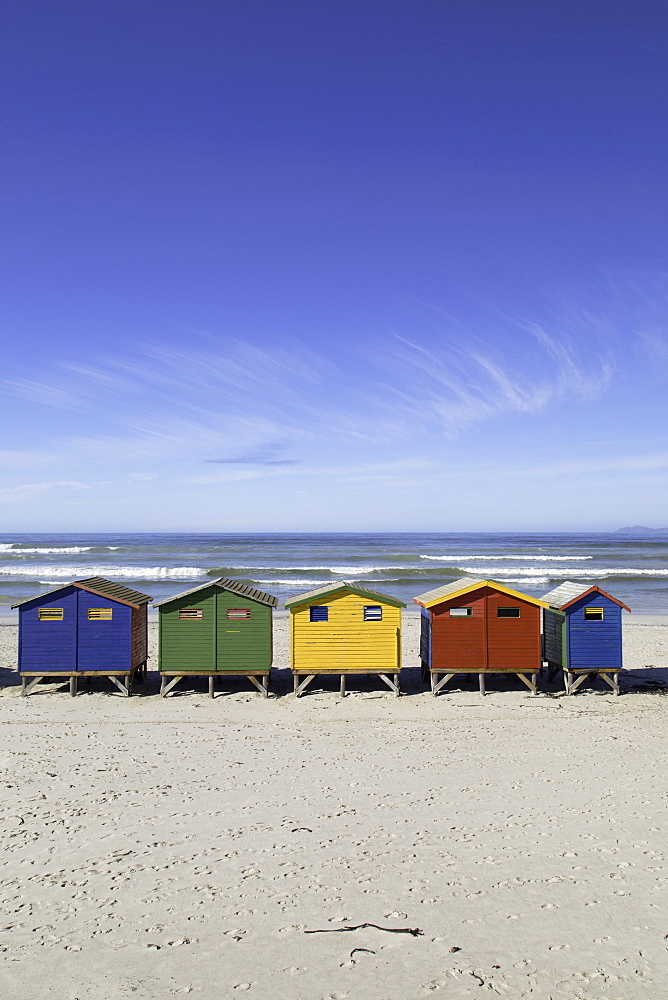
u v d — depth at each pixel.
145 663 18.78
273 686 18.28
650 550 84.75
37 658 16.98
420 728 14.69
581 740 13.83
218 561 63.81
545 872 8.23
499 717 15.52
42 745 13.43
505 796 10.73
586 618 17.48
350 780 11.48
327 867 8.38
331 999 5.98
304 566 58.84
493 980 6.24
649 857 8.61
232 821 9.77
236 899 7.65
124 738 13.92
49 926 7.14
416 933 6.98
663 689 18.11
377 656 17.16
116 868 8.38
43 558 67.38
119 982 6.24
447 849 8.86
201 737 14.00
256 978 6.29
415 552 80.62
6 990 6.12
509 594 17.25
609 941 6.84
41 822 9.73
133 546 85.38
